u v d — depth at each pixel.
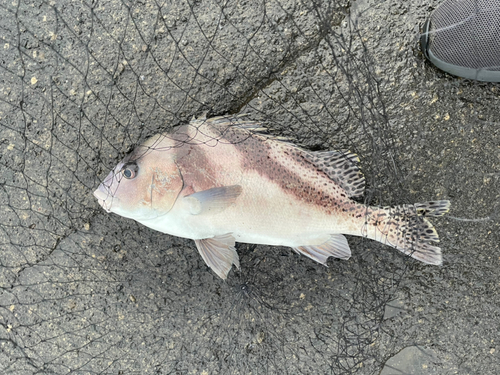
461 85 0.46
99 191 0.42
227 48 0.46
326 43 0.46
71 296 0.48
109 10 0.46
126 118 0.47
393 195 0.47
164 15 0.46
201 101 0.47
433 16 0.43
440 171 0.47
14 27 0.46
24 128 0.47
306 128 0.47
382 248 0.48
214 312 0.48
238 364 0.48
